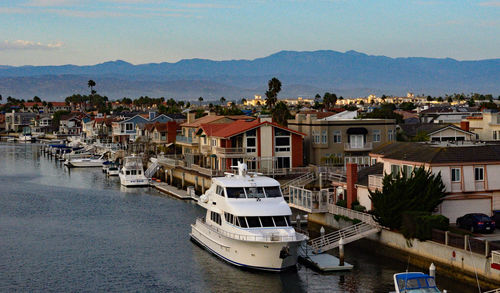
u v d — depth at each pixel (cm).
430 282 3709
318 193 6081
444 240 4344
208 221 5609
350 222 5456
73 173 12500
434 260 4434
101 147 15300
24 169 13212
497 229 4884
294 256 4697
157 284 4575
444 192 4950
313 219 6300
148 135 13850
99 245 5812
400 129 10431
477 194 5059
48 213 7562
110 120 18350
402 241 4794
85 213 7550
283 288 4406
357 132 9050
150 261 5212
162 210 7750
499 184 5109
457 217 5022
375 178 5456
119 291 4431
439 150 5153
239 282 4572
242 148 8612
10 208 7944
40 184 10562
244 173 5544
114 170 12044
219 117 10931
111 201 8556
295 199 6206
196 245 5791
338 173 7456
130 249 5641
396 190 4856
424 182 4847
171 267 5016
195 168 9269
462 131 9494
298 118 9575
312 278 4588
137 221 7000
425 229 4475
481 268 3966
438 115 13588
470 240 4088
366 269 4741
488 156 5112
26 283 4628
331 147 9044
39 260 5275
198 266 5028
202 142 10131
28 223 6906
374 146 9169
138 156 11356
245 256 4806
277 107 13700
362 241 5366
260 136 8712
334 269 4716
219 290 4409
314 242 5259
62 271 4941
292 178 8269
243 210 4928
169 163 10544
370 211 5344
